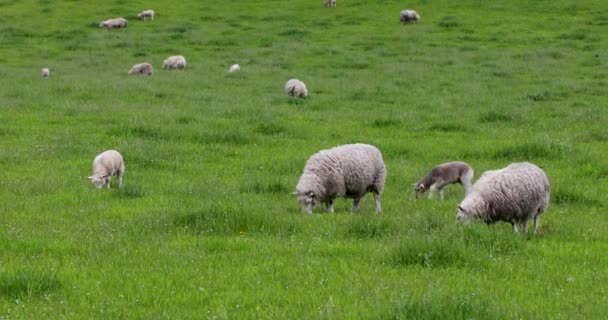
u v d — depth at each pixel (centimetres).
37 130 7669
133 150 6462
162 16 19288
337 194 4569
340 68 13400
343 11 19362
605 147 7019
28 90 10538
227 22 18488
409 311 2406
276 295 2758
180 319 2491
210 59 14625
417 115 8869
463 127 8031
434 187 5166
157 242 3659
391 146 6956
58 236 3781
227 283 2936
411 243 3341
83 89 10744
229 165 6222
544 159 6431
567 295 2777
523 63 13288
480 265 3234
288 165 6072
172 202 4788
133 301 2695
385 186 5562
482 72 12612
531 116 8812
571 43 15238
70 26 18038
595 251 3531
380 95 10544
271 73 12838
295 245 3612
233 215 4047
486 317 2420
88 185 5428
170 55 15238
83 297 2725
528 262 3275
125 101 9838
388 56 14512
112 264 3225
